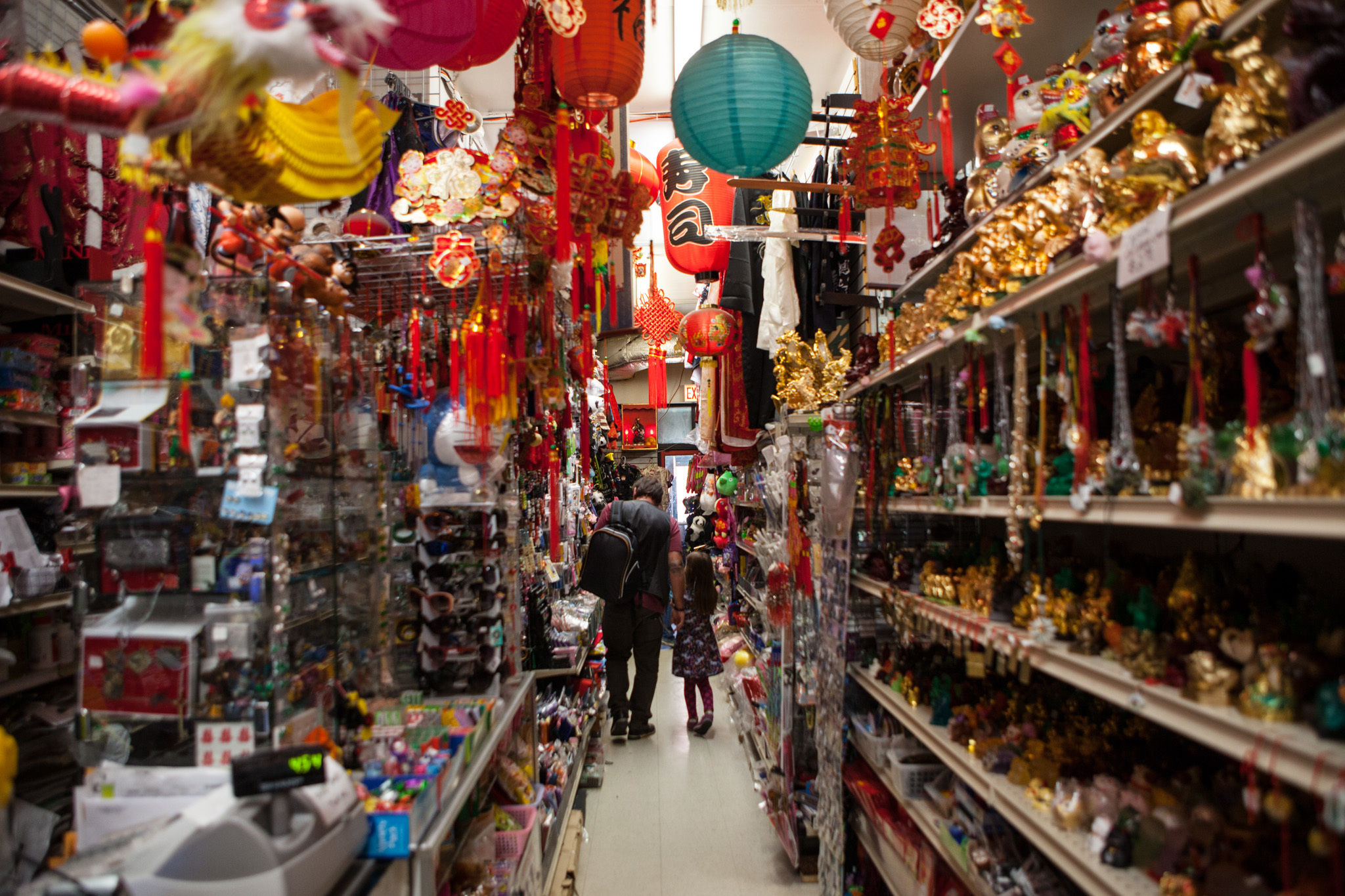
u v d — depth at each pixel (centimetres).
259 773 116
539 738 326
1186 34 112
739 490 666
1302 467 88
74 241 237
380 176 252
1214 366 125
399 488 227
